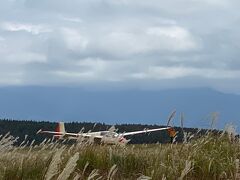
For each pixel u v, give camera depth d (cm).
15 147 944
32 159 893
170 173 917
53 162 562
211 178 987
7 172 823
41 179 808
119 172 986
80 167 969
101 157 1002
